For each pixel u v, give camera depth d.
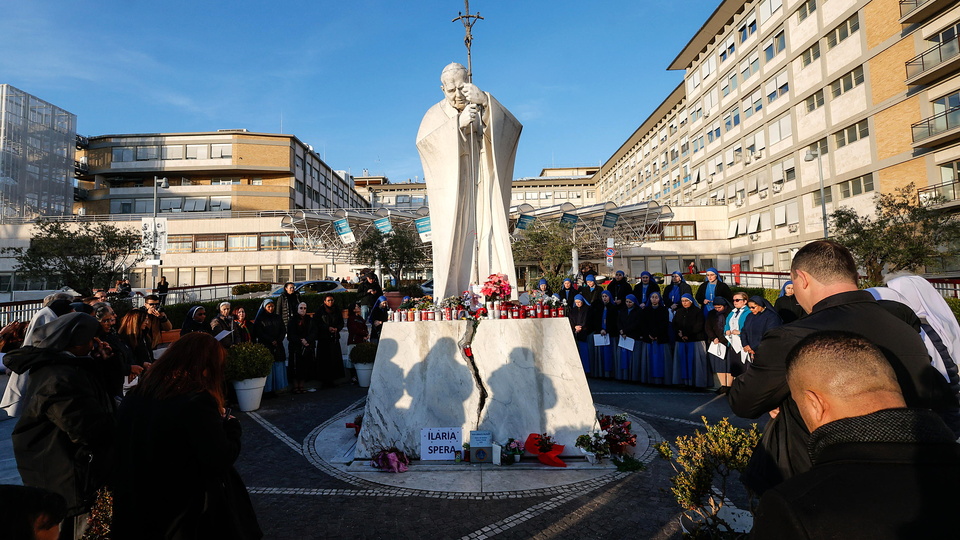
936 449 1.01
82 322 2.87
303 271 38.31
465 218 6.83
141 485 2.08
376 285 13.21
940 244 17.03
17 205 37.66
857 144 25.41
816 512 1.02
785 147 31.00
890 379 1.21
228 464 2.19
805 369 1.31
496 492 4.12
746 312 7.57
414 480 4.43
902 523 0.93
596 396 7.82
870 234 17.08
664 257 38.88
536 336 5.32
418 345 5.39
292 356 8.56
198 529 2.13
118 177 47.81
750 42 34.50
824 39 27.42
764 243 33.50
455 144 6.55
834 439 1.14
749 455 2.54
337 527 3.55
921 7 20.83
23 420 2.68
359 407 7.24
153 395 2.21
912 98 22.27
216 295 20.61
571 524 3.53
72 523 2.66
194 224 38.47
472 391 5.20
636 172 56.47
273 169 47.16
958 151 20.27
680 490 2.72
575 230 32.72
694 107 43.16
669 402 7.33
